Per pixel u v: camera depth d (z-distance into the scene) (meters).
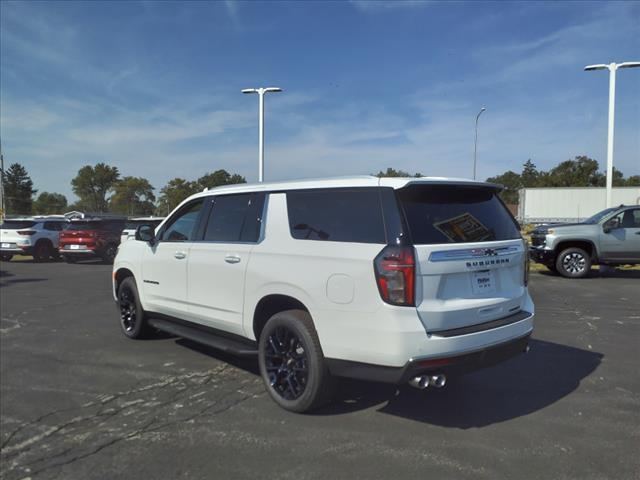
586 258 12.77
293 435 3.75
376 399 4.45
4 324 7.63
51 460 3.40
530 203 37.84
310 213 4.13
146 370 5.32
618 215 12.77
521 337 4.06
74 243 18.25
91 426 3.94
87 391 4.71
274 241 4.30
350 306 3.64
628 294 10.30
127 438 3.72
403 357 3.43
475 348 3.65
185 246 5.28
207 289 4.95
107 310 8.81
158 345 6.32
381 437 3.72
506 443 3.61
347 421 4.00
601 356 5.81
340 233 3.85
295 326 3.99
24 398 4.54
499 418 4.06
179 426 3.93
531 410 4.22
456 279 3.71
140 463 3.36
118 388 4.79
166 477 3.18
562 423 3.96
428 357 3.46
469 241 3.84
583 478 3.14
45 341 6.55
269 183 4.61
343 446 3.58
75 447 3.59
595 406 4.31
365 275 3.57
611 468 3.26
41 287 11.93
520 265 4.32
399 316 3.44
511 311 4.15
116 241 18.92
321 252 3.88
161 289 5.70
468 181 4.00
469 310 3.71
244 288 4.49
